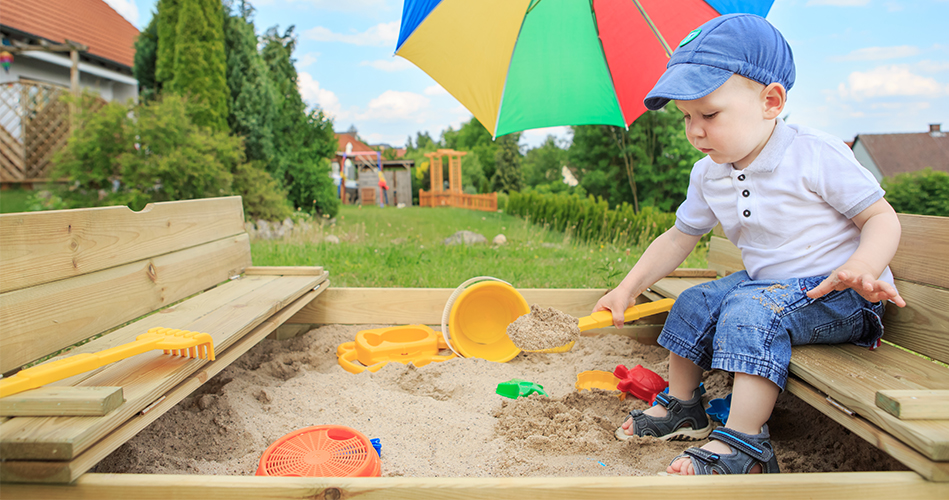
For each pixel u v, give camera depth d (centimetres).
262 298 224
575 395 205
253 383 219
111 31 1551
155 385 130
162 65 900
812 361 145
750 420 144
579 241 784
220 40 908
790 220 162
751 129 156
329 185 1195
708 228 197
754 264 172
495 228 1064
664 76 157
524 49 308
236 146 874
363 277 401
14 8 1275
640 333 289
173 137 753
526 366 246
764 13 268
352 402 199
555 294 288
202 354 150
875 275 137
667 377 229
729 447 141
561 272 431
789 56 158
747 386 145
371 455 149
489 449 169
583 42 308
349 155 2958
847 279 136
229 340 166
